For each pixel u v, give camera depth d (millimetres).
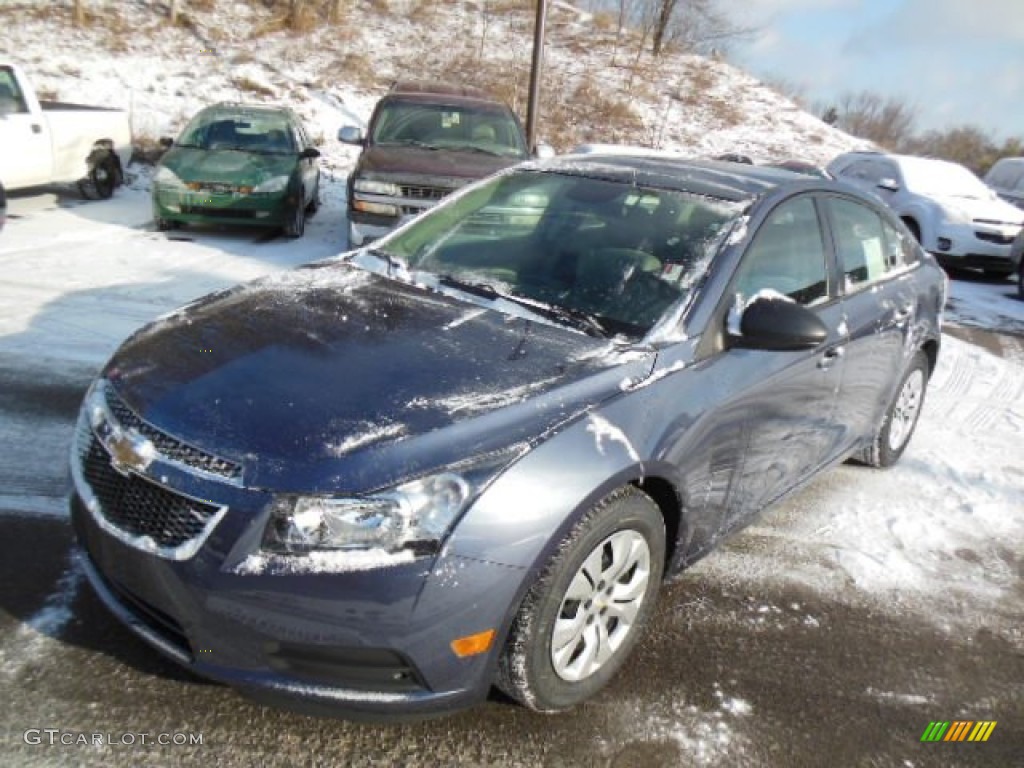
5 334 5594
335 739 2457
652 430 2604
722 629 3180
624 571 2645
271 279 3387
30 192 11000
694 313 2941
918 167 13070
